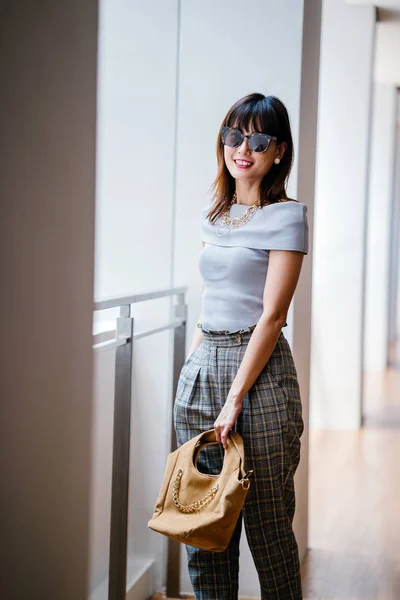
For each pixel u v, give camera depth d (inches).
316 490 173.8
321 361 238.8
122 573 97.0
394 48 286.8
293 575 87.1
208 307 88.3
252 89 118.3
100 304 84.5
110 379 109.3
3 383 46.1
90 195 52.9
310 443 218.7
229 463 80.8
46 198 48.8
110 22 122.4
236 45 118.4
